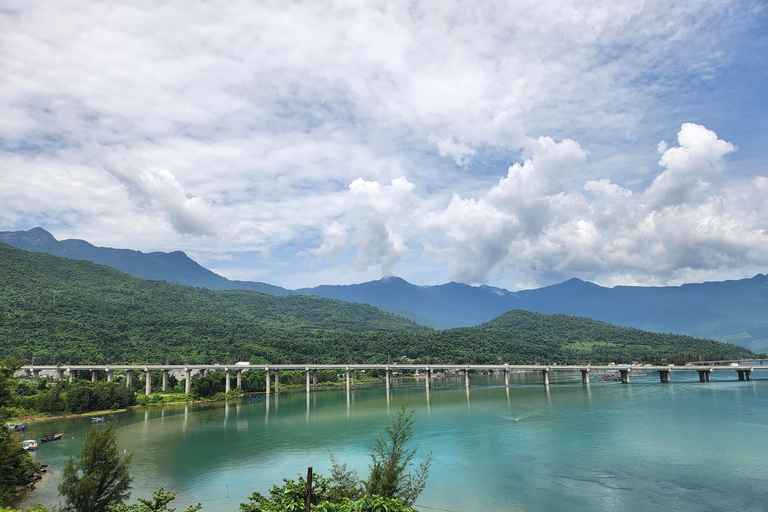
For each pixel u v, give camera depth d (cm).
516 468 8738
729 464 8612
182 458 10188
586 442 10644
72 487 4616
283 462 9706
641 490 7400
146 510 4056
